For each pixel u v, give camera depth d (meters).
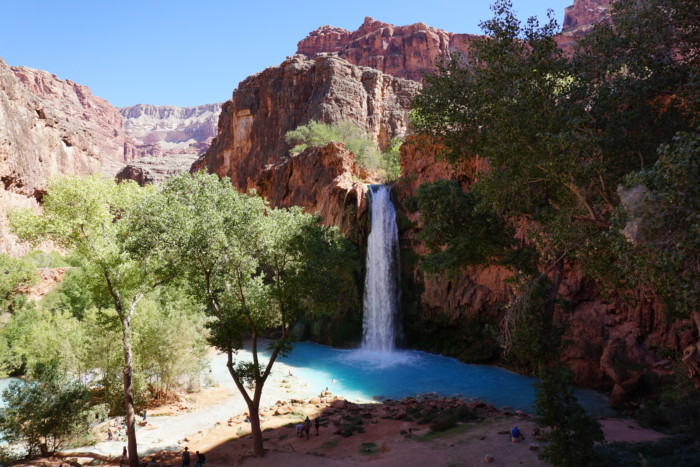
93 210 20.97
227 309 22.09
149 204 20.73
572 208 15.11
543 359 15.19
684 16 13.66
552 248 15.74
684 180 8.36
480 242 20.19
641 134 13.95
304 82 117.56
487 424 23.36
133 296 23.61
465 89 17.05
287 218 22.52
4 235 82.31
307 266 21.78
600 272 15.30
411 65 155.62
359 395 34.03
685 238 8.45
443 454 19.38
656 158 13.64
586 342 32.72
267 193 81.81
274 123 115.50
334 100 108.62
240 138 120.38
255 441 21.38
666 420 22.27
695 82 11.66
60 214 20.69
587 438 13.57
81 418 24.61
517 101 14.17
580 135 12.66
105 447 24.95
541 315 15.51
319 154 66.75
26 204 92.75
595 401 29.88
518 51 14.79
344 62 116.88
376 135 111.25
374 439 23.44
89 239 21.30
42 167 100.88
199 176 21.41
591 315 33.47
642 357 29.83
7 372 41.44
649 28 14.58
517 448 19.12
